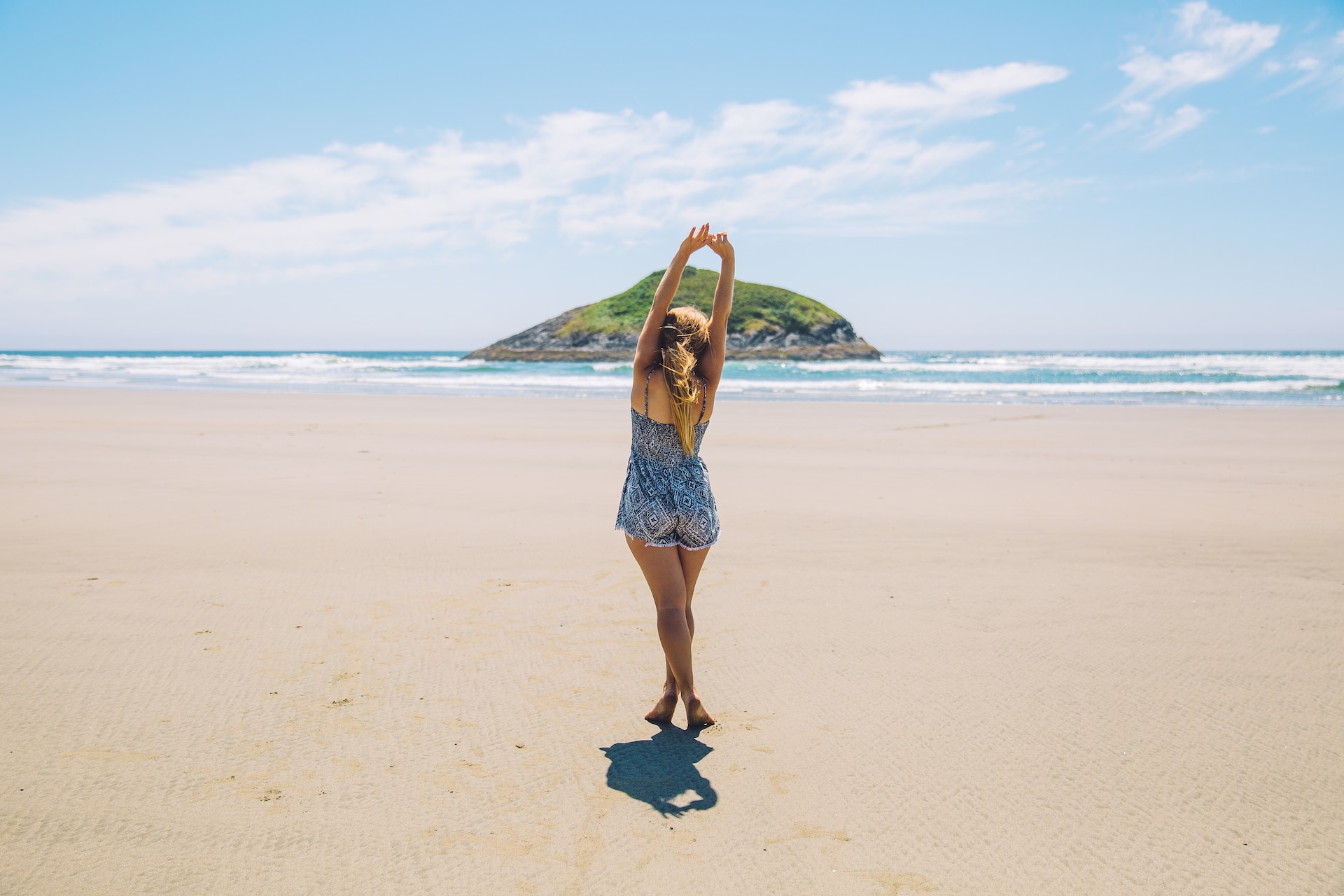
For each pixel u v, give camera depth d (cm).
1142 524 685
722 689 348
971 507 759
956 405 2103
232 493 806
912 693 343
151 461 1010
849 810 252
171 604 454
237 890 209
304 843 231
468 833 238
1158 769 278
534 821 244
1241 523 690
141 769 272
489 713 321
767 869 221
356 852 227
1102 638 411
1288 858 227
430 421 1609
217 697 331
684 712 325
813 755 288
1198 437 1362
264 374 4203
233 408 1888
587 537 629
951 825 244
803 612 452
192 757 280
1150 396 2573
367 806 252
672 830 240
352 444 1207
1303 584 509
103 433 1326
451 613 444
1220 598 478
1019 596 482
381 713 319
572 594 482
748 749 293
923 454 1152
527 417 1703
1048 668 370
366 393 2603
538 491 834
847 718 319
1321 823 244
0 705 320
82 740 292
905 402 2278
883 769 278
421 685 347
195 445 1176
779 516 720
